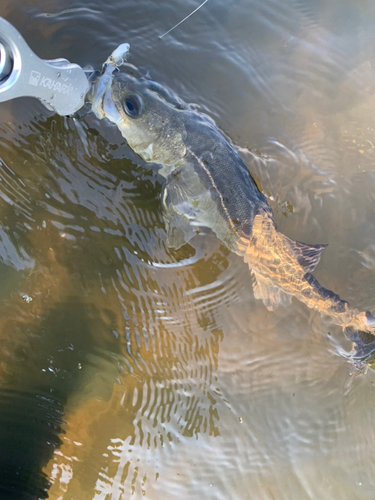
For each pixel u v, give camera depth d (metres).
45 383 0.54
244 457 0.58
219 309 0.59
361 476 0.59
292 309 0.60
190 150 0.55
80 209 0.56
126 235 0.57
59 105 0.48
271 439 0.59
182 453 0.57
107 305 0.57
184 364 0.58
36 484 0.53
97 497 0.54
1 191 0.55
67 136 0.55
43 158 0.55
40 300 0.55
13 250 0.55
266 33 0.64
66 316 0.56
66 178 0.56
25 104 0.54
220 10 0.63
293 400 0.60
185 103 0.60
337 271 0.61
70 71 0.47
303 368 0.60
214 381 0.59
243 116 0.61
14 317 0.54
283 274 0.57
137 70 0.59
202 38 0.62
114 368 0.56
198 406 0.58
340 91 0.65
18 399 0.54
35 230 0.55
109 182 0.57
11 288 0.54
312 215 0.61
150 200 0.57
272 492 0.57
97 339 0.56
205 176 0.55
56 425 0.54
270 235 0.56
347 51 0.66
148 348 0.57
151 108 0.54
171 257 0.58
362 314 0.58
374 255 0.62
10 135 0.54
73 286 0.56
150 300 0.58
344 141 0.64
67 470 0.54
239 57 0.63
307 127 0.63
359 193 0.63
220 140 0.56
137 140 0.55
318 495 0.58
